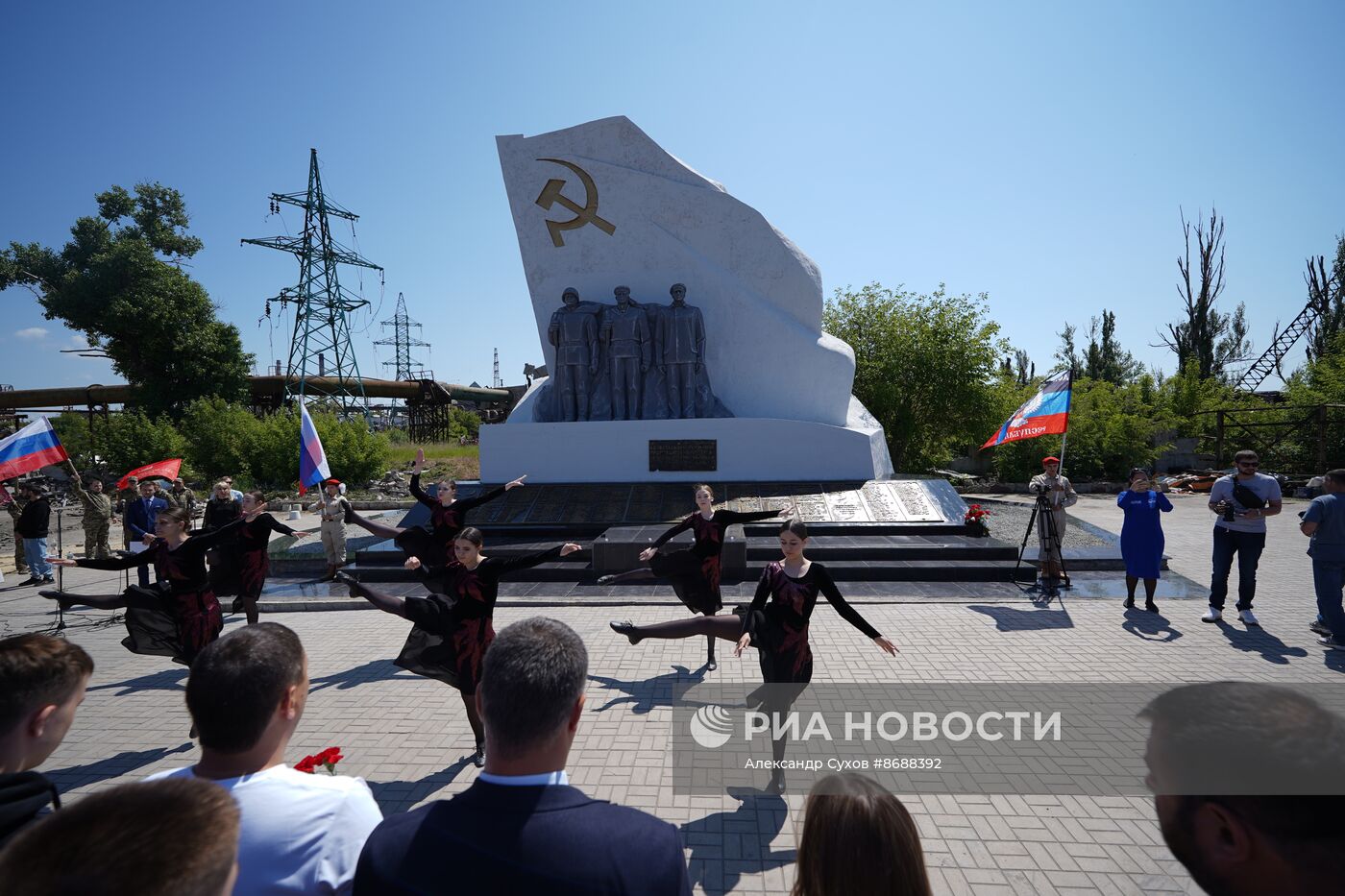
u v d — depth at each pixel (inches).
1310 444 884.6
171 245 1489.9
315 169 1519.4
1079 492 893.2
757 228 564.4
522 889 59.2
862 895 68.6
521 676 69.0
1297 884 48.4
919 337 963.3
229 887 46.4
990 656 261.4
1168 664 251.3
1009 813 159.9
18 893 38.4
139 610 224.2
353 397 1488.7
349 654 287.4
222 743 77.0
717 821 159.2
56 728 82.2
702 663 265.4
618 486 519.5
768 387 574.6
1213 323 1449.3
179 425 1208.2
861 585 372.5
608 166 560.7
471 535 195.0
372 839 65.3
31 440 334.6
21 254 1357.0
